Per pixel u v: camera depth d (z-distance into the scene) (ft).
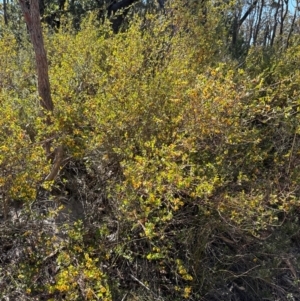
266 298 9.98
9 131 8.73
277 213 10.20
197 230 9.50
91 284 8.00
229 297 9.61
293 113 10.66
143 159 8.17
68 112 8.96
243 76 11.82
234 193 9.07
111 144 9.23
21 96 11.57
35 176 8.11
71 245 8.62
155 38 12.87
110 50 12.32
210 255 9.89
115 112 9.37
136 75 10.57
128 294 8.80
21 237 8.72
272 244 10.08
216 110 8.76
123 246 8.70
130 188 8.27
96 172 9.92
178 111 9.55
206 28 13.66
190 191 8.50
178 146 9.08
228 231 9.54
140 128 9.45
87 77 11.05
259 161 10.57
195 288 9.31
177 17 13.83
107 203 9.73
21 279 8.29
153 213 8.59
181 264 8.68
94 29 14.03
